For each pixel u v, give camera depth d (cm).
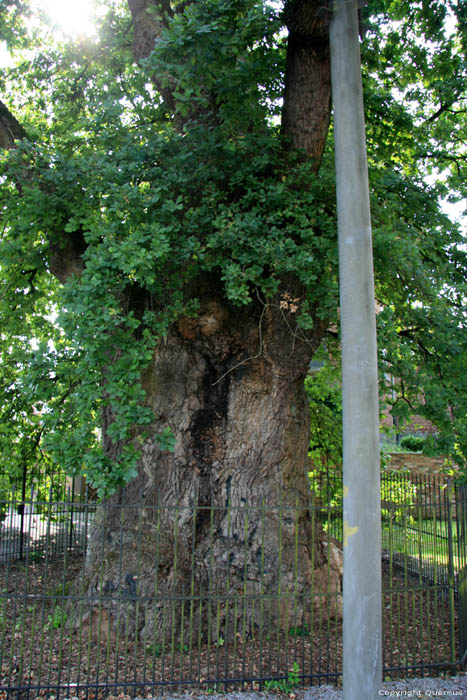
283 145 673
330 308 626
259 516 661
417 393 716
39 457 1037
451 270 862
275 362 670
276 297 644
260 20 566
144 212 563
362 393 397
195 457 663
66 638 604
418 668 545
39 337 932
